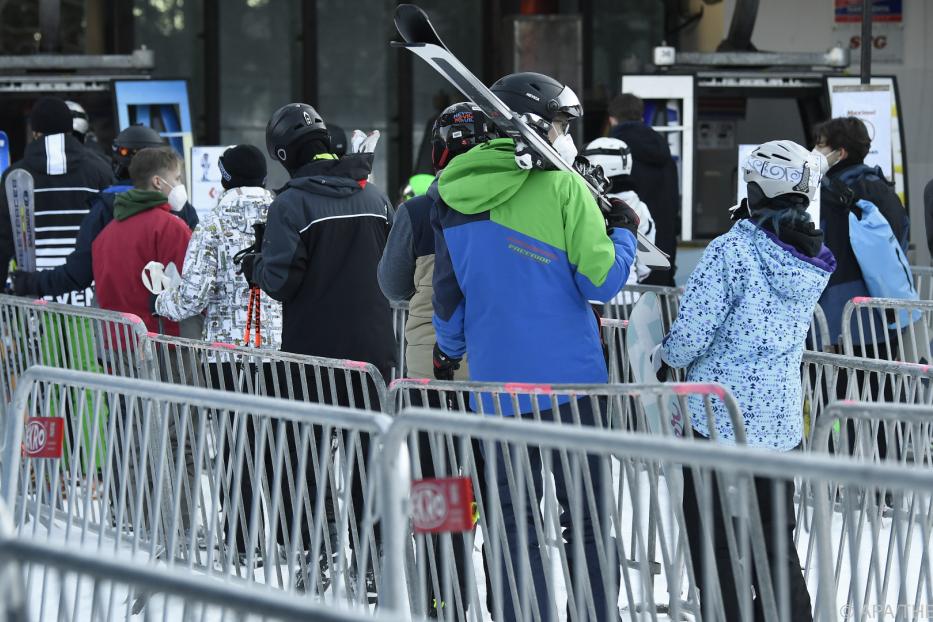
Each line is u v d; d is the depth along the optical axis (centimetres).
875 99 3108
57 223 2059
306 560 1406
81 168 2073
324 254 1447
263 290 1470
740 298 1155
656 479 979
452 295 1206
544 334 1166
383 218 1492
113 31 3959
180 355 1473
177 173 1855
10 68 3195
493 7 4116
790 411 1177
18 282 1922
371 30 4150
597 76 4119
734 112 3491
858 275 1919
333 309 1454
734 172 3497
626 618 1405
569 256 1162
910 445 1520
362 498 1436
